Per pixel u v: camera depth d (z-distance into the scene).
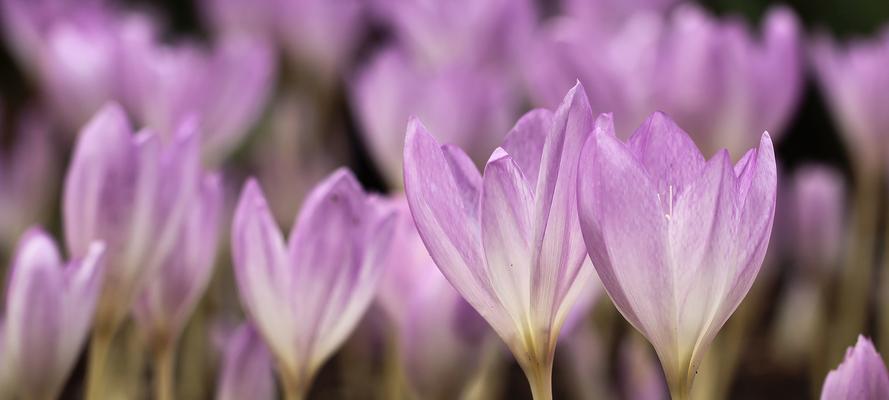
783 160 1.85
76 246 0.79
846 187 1.76
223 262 1.21
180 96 0.97
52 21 1.19
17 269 0.76
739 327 1.08
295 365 0.76
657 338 0.68
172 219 0.79
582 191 0.66
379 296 0.80
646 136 0.67
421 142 0.67
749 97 0.89
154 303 0.81
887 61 0.99
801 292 1.35
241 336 0.79
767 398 1.36
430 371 0.78
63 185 1.46
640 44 0.97
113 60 0.98
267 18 1.33
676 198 0.67
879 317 1.33
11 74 1.73
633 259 0.67
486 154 0.98
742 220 0.67
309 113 1.38
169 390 0.82
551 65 0.93
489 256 0.68
